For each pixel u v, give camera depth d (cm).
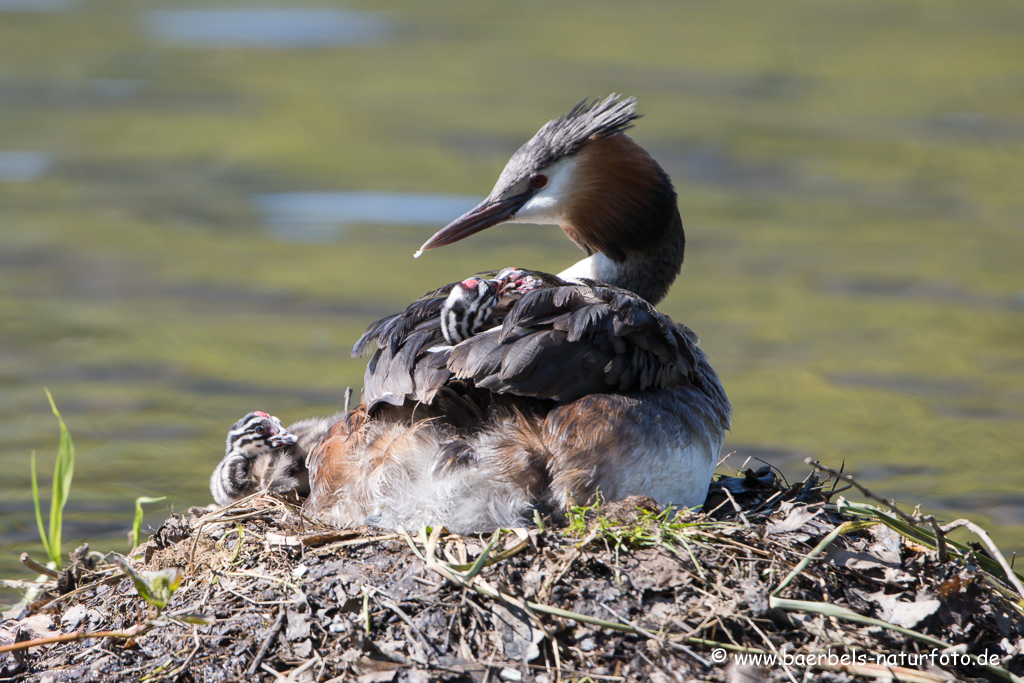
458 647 640
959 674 648
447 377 680
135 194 2375
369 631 645
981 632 674
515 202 881
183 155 2659
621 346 713
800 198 2420
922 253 2067
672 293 1855
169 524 763
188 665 651
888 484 1113
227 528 739
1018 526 1004
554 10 4506
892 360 1545
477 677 629
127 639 686
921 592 673
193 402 1366
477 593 654
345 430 746
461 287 714
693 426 745
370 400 717
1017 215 2316
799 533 705
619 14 4425
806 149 2750
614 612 645
